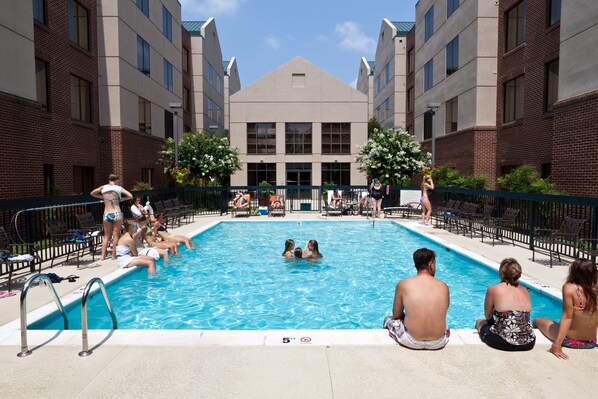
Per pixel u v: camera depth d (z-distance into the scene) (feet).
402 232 49.11
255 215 66.28
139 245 34.12
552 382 11.05
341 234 47.75
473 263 30.17
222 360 12.44
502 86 62.49
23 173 39.32
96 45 59.52
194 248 38.70
